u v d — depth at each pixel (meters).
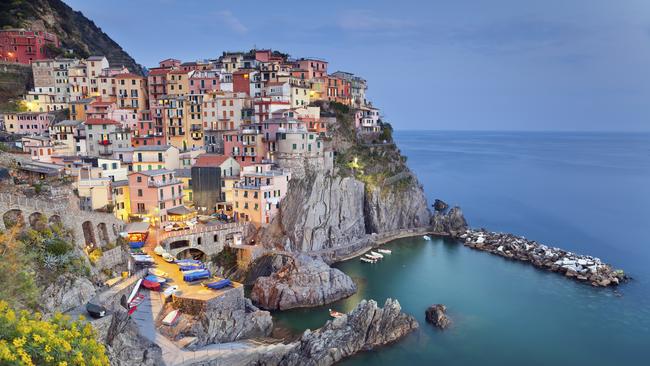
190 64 157.88
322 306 77.94
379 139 152.00
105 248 68.88
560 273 96.62
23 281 35.19
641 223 142.62
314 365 58.28
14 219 53.12
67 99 147.12
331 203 108.81
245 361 56.47
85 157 99.56
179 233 84.75
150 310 59.53
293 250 99.44
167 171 96.06
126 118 132.25
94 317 44.69
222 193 104.88
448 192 197.75
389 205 127.00
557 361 62.41
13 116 125.81
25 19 171.62
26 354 20.08
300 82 144.62
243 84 140.25
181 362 50.47
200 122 129.25
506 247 112.56
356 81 175.00
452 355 63.16
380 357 62.03
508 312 77.31
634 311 78.12
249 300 72.94
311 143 114.00
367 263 102.31
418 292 85.50
